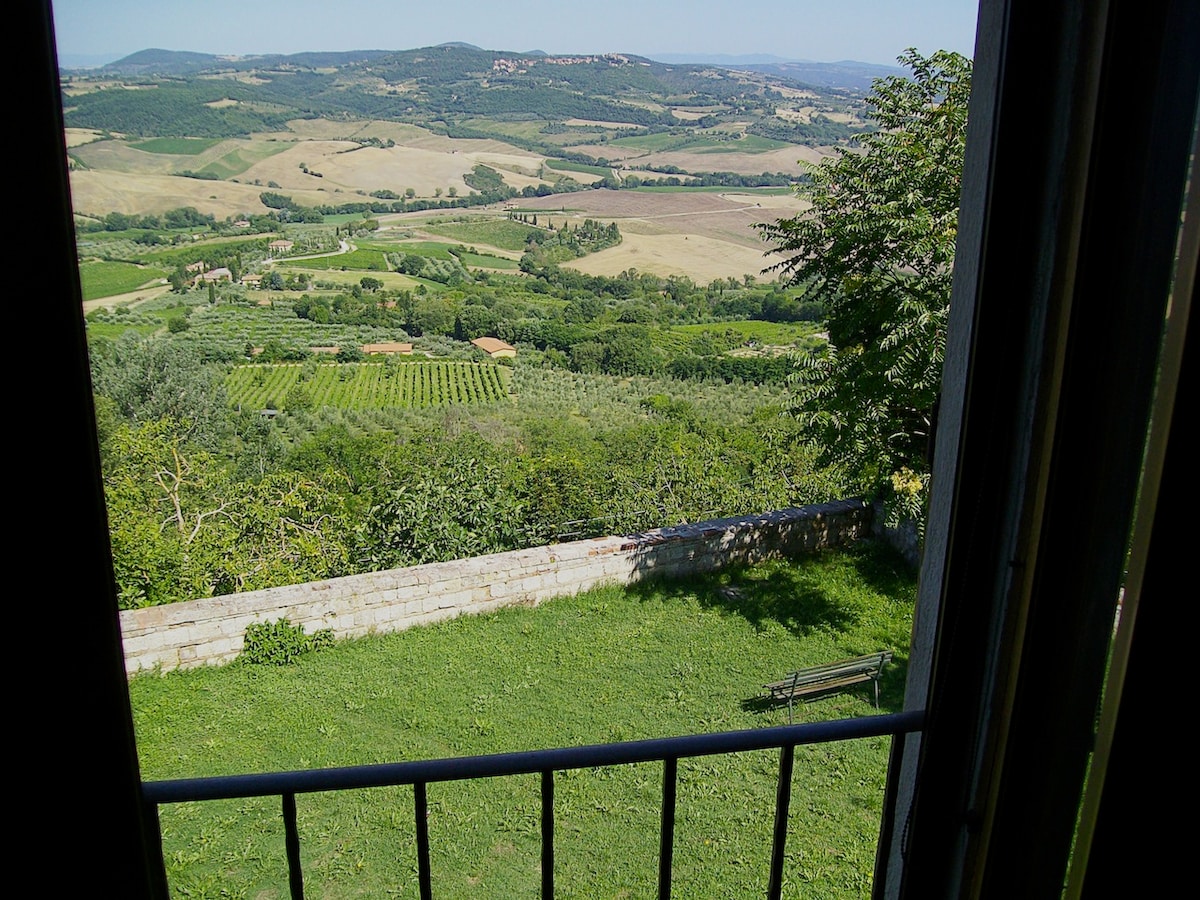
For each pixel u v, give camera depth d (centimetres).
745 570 1214
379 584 1030
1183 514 96
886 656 905
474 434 1689
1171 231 101
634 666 988
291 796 121
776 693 882
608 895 606
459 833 677
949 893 131
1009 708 118
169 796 116
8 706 93
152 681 945
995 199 109
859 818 684
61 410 88
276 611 989
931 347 902
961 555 121
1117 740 101
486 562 1086
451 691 940
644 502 1366
